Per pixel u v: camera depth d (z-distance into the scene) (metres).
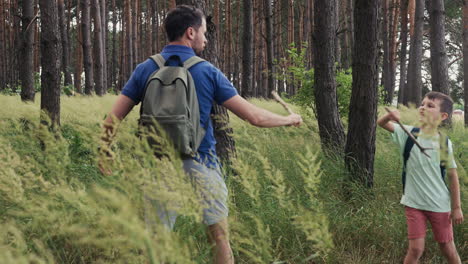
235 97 2.00
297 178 3.77
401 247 3.04
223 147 4.11
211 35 4.55
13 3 24.48
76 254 1.75
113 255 1.42
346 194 3.90
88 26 14.80
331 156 4.77
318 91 5.29
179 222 1.97
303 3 26.52
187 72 1.92
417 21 14.34
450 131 6.03
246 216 2.68
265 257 1.39
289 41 23.89
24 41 7.41
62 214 1.47
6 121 4.24
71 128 4.77
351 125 4.07
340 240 3.04
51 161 1.70
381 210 3.41
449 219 2.55
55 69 5.05
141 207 1.28
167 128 1.77
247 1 13.31
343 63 21.16
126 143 1.48
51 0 5.02
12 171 1.63
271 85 13.79
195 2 4.39
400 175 4.34
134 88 2.01
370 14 3.92
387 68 19.98
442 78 8.78
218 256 1.83
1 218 1.93
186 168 1.84
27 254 1.60
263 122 1.96
